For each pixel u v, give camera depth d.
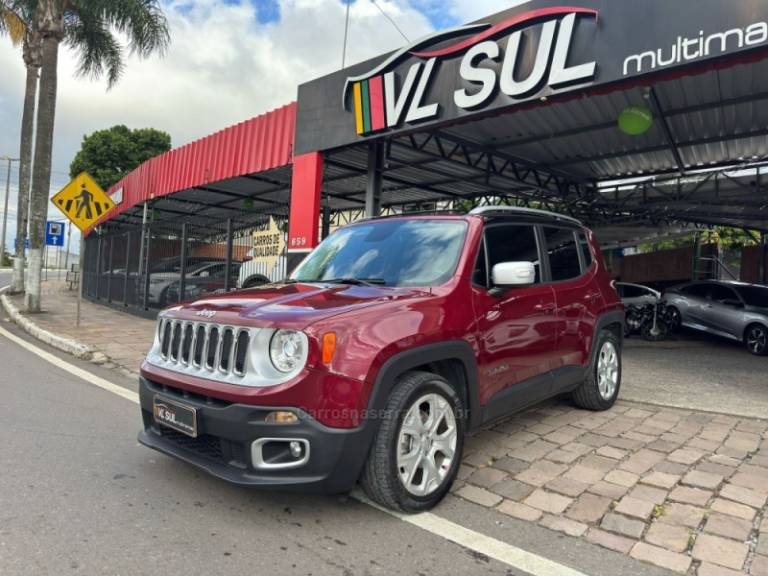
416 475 3.40
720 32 5.92
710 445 4.64
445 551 2.94
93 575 2.62
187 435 3.33
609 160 13.29
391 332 3.20
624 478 3.91
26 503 3.35
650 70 6.39
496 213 4.39
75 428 4.88
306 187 10.61
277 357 3.01
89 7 14.40
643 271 22.69
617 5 6.64
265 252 11.60
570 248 5.28
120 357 8.43
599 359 5.56
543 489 3.73
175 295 12.90
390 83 9.05
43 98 13.79
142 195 19.45
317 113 10.47
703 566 2.84
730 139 11.09
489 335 3.88
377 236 4.52
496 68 7.78
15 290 18.89
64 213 10.98
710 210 16.95
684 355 10.76
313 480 2.95
